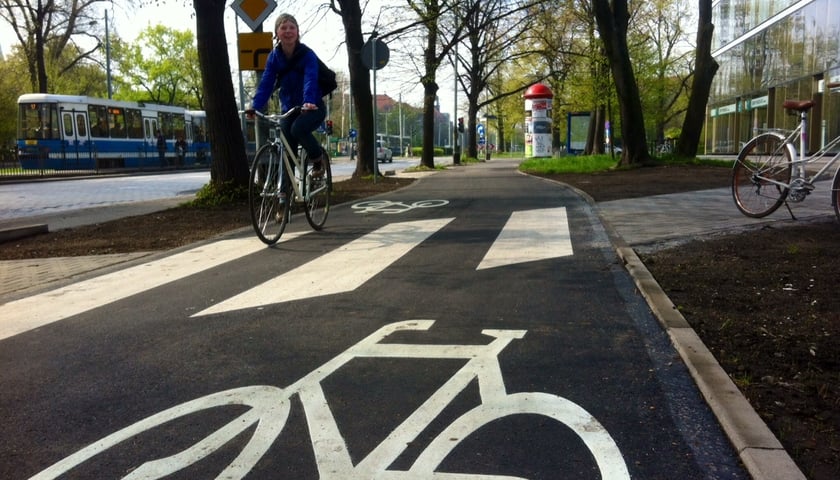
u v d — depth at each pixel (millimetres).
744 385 3107
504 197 11406
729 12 42156
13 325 4492
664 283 4914
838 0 26562
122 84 60562
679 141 20219
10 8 35375
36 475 2514
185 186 22812
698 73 19656
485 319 4234
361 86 19578
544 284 5051
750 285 4824
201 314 4562
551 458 2527
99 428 2885
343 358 3623
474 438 2691
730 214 8305
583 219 8258
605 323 4098
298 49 7016
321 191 7992
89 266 6496
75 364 3678
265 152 6871
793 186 7262
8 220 11703
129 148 35844
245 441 2727
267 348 3822
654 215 8406
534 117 34969
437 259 6051
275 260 6309
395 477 2422
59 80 42781
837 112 26953
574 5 29094
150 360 3693
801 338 3734
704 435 2689
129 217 10133
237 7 10422
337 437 2734
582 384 3197
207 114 11203
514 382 3236
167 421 2930
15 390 3334
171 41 61031
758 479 2322
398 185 15633
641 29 34281
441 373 3375
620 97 19047
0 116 36000
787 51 32250
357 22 19234
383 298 4797
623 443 2629
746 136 39188
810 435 2641
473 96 45469
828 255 5680
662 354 3572
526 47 37188
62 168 31828
